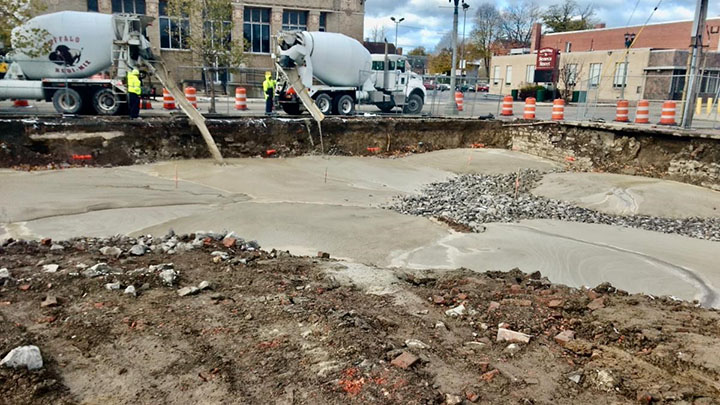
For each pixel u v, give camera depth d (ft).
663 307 21.74
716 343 17.12
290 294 20.16
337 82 82.12
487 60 250.57
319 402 12.94
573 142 68.49
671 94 128.77
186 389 13.48
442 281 24.59
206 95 120.26
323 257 28.96
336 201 47.14
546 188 55.11
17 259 22.75
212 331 16.47
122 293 19.11
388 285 23.35
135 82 60.75
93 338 15.69
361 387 13.51
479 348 16.47
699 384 14.51
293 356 15.06
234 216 39.83
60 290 19.07
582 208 48.96
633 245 37.32
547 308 20.38
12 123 52.29
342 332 16.35
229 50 88.74
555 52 164.86
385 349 15.58
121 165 56.39
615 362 15.78
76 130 54.90
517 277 26.58
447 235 37.73
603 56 150.10
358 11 136.36
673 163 57.31
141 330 16.31
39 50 62.54
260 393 13.33
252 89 126.72
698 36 61.77
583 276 30.81
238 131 64.28
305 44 76.23
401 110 91.81
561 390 14.10
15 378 13.17
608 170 63.10
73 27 63.05
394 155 72.64
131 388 13.47
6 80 61.82
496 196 52.31
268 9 129.59
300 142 68.23
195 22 85.66
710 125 69.00
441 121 76.48
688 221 45.60
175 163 58.49
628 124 64.95
